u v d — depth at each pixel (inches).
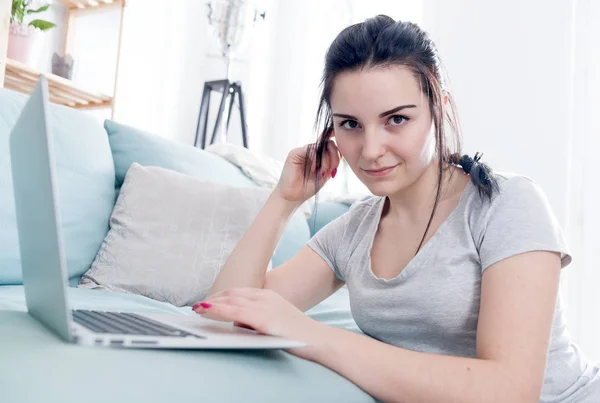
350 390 25.6
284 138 131.2
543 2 101.3
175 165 66.6
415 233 37.2
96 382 18.3
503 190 33.3
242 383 21.5
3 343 21.5
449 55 109.3
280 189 43.3
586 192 96.3
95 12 103.7
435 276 34.0
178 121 125.6
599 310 93.4
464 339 34.0
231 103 119.4
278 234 42.9
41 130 21.3
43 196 22.0
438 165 36.4
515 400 25.9
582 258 95.6
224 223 57.4
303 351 27.4
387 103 31.2
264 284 42.8
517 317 28.3
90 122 61.1
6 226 48.1
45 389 17.2
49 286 23.1
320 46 127.2
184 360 22.2
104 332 23.2
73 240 53.8
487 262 31.1
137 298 48.5
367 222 42.0
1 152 49.0
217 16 117.2
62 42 102.9
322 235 45.2
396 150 32.2
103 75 108.3
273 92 133.7
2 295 41.7
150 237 55.4
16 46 83.5
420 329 35.3
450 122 37.9
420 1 116.7
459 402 25.5
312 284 43.9
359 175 34.3
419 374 26.0
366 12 121.7
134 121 114.0
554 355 34.8
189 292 52.9
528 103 101.6
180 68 125.5
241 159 78.3
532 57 101.7
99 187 58.2
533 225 30.7
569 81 98.1
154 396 18.5
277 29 133.7
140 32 114.7
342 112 32.6
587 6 98.7
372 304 37.1
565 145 97.7
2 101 51.7
